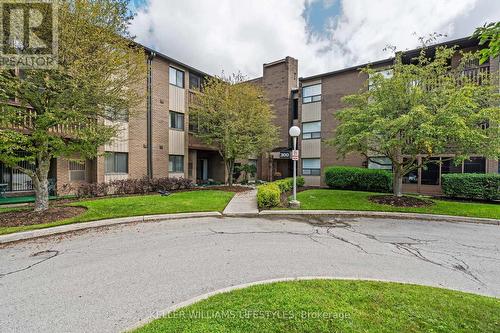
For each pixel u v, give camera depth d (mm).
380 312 2873
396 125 8820
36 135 7090
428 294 3363
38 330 2732
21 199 10695
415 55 14656
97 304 3260
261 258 4938
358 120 10836
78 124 8062
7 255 5020
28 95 7109
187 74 17672
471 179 11797
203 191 14695
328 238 6375
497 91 11586
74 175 12742
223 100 15312
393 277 4148
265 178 23547
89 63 7199
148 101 15008
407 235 6730
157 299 3389
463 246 5852
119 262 4691
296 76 22578
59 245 5660
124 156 14188
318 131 19578
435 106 9359
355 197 12258
